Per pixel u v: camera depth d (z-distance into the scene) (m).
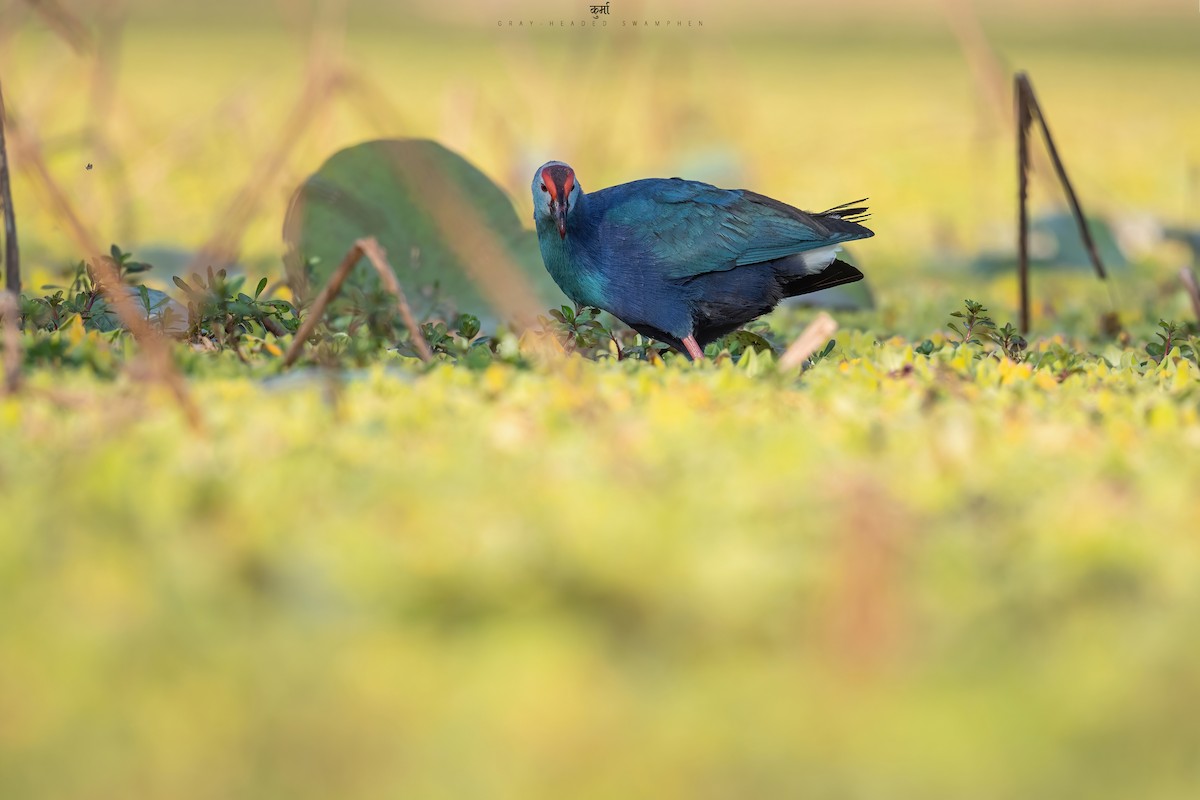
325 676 8.30
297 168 31.95
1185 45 100.00
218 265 23.55
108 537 9.73
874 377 14.77
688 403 13.21
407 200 20.75
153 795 7.39
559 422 12.41
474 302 20.52
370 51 84.12
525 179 35.56
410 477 10.91
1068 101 62.91
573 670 8.22
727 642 8.66
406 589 9.02
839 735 7.81
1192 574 9.28
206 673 8.30
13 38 25.45
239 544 9.52
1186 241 30.83
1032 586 9.18
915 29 115.00
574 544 9.46
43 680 8.18
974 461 11.41
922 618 8.84
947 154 51.69
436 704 8.03
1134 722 7.88
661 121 40.94
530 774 7.50
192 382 13.91
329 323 17.75
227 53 79.94
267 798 7.37
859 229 17.50
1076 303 25.91
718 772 7.55
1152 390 14.66
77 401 12.52
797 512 10.18
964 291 27.84
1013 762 7.59
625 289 17.27
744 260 17.12
